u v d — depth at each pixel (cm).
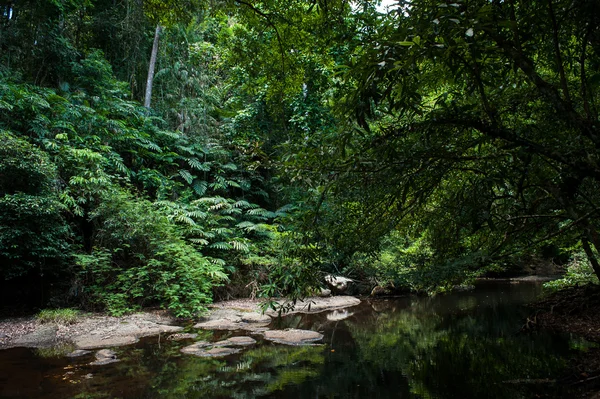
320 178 208
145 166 1217
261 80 600
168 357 520
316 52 459
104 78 1208
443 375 437
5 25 1042
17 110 879
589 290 733
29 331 641
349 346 578
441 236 336
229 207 1198
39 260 743
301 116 800
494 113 194
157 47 1377
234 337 619
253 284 1030
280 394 388
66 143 929
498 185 190
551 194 214
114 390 396
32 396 377
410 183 210
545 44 240
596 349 499
